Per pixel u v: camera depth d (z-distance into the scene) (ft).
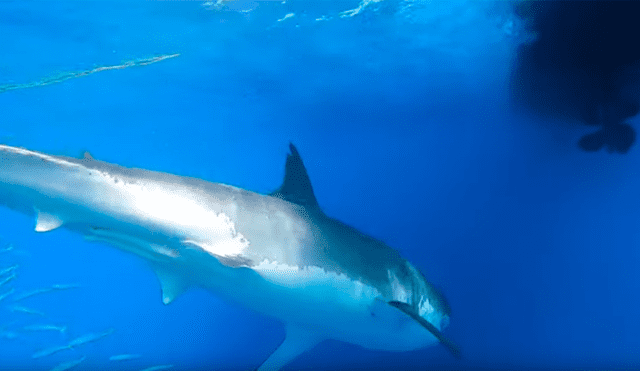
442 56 44.50
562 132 55.42
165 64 42.52
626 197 60.34
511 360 37.29
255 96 57.00
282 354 15.38
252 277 12.42
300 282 12.85
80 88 46.01
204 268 12.43
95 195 11.87
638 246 59.31
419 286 15.11
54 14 31.73
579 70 39.78
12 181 12.01
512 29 37.32
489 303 45.62
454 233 64.23
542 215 63.26
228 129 74.18
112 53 38.29
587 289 49.42
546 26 36.17
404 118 73.31
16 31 33.58
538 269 52.70
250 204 12.89
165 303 12.90
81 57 38.50
